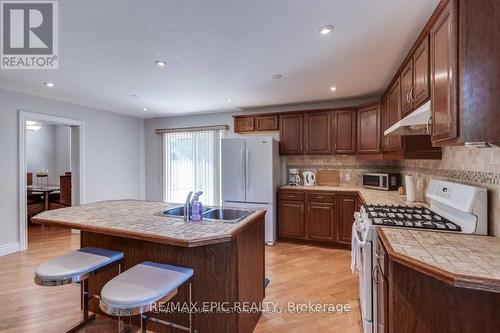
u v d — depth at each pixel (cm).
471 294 120
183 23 178
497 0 111
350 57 236
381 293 152
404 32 190
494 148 142
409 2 154
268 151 383
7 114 338
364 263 169
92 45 212
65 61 245
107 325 195
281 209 397
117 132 498
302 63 250
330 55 232
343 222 361
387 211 206
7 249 337
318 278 273
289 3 155
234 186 401
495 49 111
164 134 537
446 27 131
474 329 121
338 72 275
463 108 115
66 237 416
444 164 207
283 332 188
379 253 155
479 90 113
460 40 116
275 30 188
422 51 177
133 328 191
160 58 238
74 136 432
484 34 112
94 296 197
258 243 205
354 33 192
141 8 160
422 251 122
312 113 396
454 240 138
